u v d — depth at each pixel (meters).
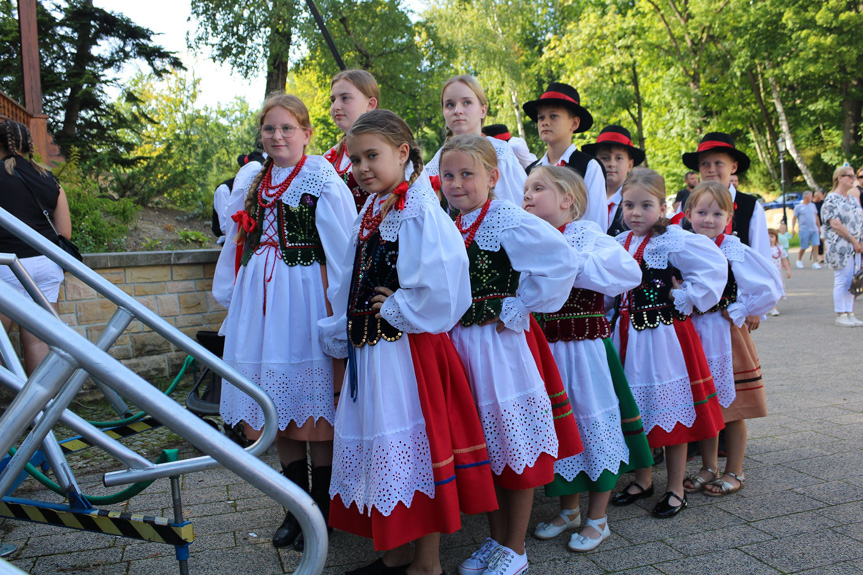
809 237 15.42
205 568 2.59
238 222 3.06
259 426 2.89
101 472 3.63
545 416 2.51
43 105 16.14
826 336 7.28
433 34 17.17
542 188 2.91
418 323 2.24
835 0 22.36
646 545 2.77
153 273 5.34
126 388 1.38
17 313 1.31
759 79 26.59
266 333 2.89
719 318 3.42
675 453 3.12
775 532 2.84
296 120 2.96
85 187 9.59
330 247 2.89
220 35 14.20
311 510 1.47
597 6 26.28
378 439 2.27
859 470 3.49
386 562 2.49
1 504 2.29
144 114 18.03
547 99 3.77
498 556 2.49
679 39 25.28
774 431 4.18
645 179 3.27
